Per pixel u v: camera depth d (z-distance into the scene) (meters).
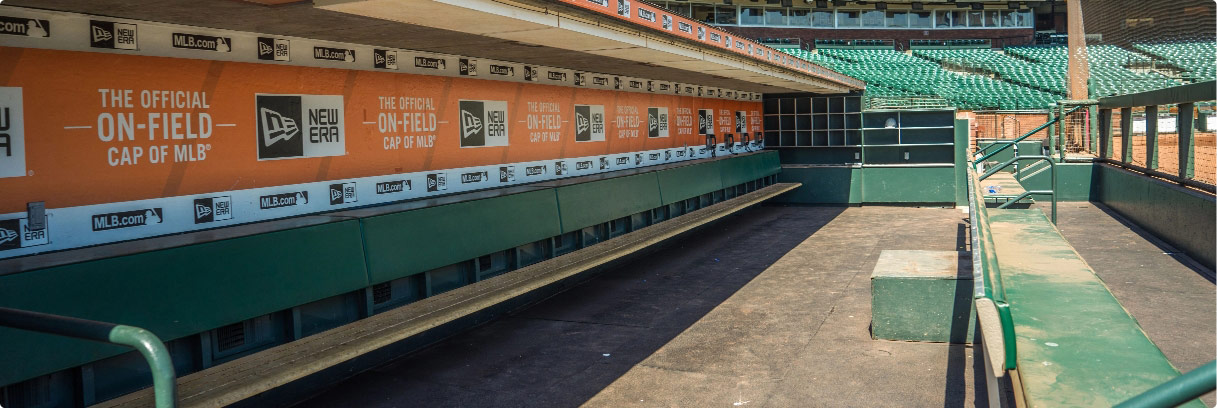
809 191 16.69
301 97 5.80
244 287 4.60
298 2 4.22
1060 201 16.25
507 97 8.38
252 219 5.40
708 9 37.78
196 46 4.98
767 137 17.44
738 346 6.19
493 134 8.13
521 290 6.21
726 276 9.07
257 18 4.70
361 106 6.38
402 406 5.07
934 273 6.18
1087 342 3.52
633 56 7.81
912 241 11.41
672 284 8.70
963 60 34.34
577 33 5.66
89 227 4.39
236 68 5.27
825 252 10.57
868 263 9.61
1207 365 1.72
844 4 39.06
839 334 6.43
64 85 4.25
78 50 4.32
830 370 5.51
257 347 4.94
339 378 5.62
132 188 4.62
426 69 7.11
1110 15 24.88
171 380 2.10
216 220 5.14
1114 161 15.42
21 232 4.05
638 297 8.09
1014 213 8.80
